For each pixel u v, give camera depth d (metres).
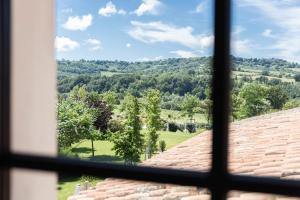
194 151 7.06
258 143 6.49
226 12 0.64
